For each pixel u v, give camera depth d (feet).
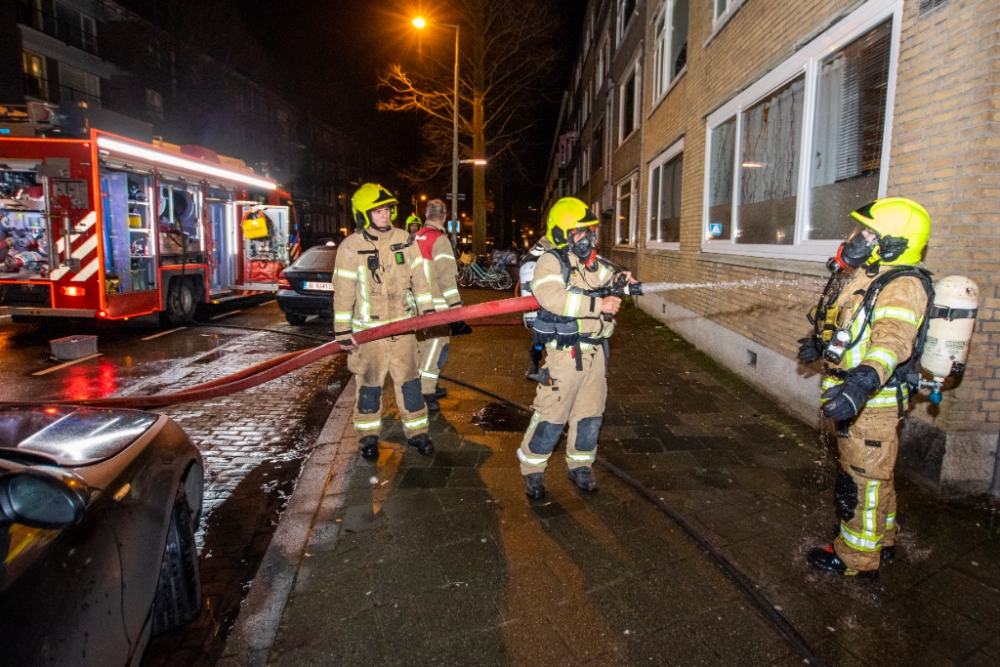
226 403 19.35
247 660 7.63
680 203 32.12
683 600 8.70
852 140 15.15
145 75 92.48
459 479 12.78
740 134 22.29
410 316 13.58
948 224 11.24
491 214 157.99
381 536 10.48
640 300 41.60
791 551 9.89
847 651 7.66
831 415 7.63
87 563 5.68
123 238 28.25
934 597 8.71
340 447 14.70
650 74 40.14
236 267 39.45
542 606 8.57
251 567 10.14
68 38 80.23
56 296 26.84
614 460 13.76
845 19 15.01
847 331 8.30
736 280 21.98
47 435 7.36
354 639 7.97
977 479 11.57
